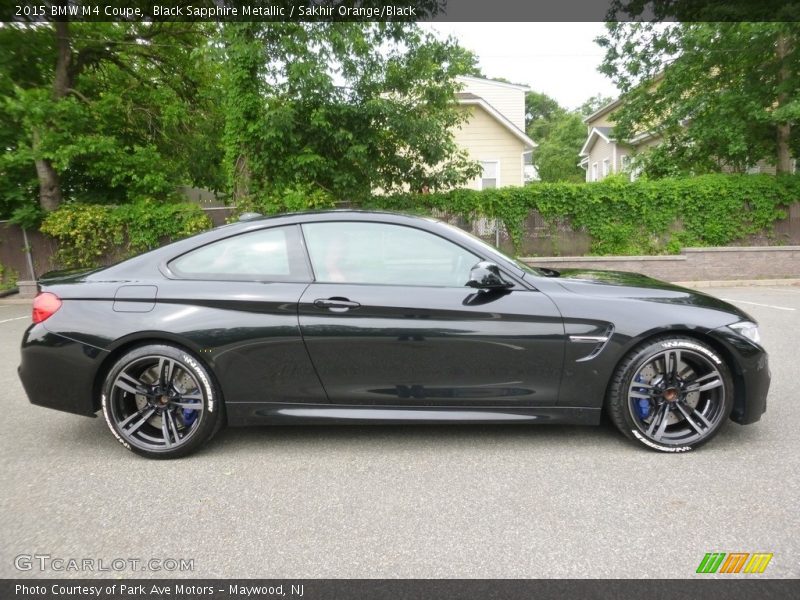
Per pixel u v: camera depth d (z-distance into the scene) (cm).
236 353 321
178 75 1567
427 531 246
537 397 322
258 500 277
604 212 1273
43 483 298
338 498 278
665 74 1343
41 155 1173
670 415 328
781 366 512
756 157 1356
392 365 321
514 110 2458
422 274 328
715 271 1252
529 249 1281
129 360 321
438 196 1243
